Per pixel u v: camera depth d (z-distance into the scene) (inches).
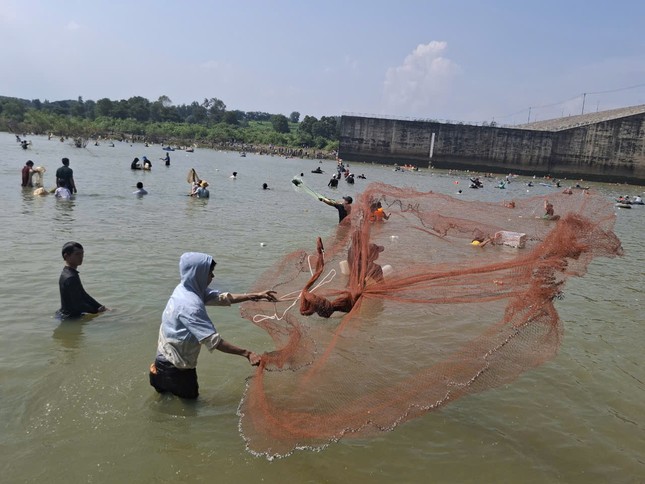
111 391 204.1
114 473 158.1
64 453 165.6
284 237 547.5
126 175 1150.3
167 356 194.2
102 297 310.2
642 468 175.9
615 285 416.5
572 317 327.9
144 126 4503.0
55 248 419.5
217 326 276.1
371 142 3006.9
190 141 4148.6
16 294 306.2
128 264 386.0
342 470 166.4
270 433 174.4
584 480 168.2
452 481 164.2
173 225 571.8
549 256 213.5
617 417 209.0
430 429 192.1
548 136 2743.6
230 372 226.4
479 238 281.1
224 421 188.5
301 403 185.6
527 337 200.1
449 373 189.5
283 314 224.7
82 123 3993.6
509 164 2829.7
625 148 2628.0
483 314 215.5
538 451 182.5
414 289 221.8
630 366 257.9
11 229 482.9
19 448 166.6
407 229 295.3
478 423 198.1
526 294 205.8
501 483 164.4
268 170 1908.2
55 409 189.5
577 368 251.6
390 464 170.7
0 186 787.4
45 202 663.8
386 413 176.6
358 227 252.4
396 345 214.2
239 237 530.0
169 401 199.0
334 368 198.8
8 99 4783.5
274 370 195.9
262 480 159.0
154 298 313.3
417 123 2918.3
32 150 1854.1
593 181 2706.7
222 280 363.3
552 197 303.4
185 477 158.4
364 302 226.8
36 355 230.2
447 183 1731.1
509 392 224.1
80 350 237.6
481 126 2832.2
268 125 6796.3
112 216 597.0
